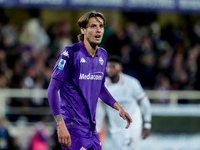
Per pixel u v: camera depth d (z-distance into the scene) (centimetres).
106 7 3956
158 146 3359
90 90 1471
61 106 1464
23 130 3431
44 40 4559
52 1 3872
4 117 3228
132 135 2442
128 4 3981
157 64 4409
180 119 3441
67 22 4806
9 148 3167
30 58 4241
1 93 3419
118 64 2406
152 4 4006
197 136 3444
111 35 4100
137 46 4412
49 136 3378
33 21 4853
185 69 4528
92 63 1475
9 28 4534
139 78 4216
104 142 2975
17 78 3862
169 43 4869
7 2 3841
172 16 5262
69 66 1435
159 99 3797
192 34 5134
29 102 3519
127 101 2447
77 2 3909
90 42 1466
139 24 5009
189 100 3916
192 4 4050
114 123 2450
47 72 3997
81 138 1446
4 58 4241
